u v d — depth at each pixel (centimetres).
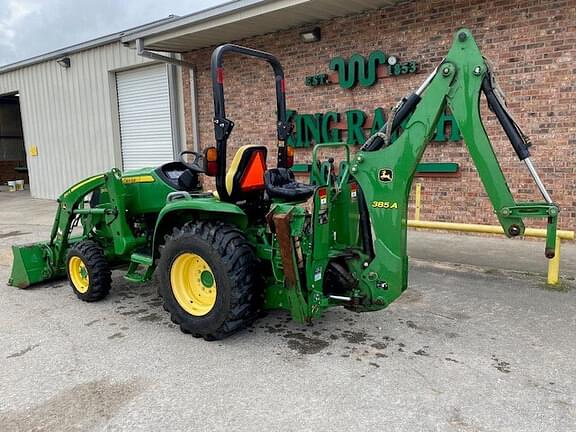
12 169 2022
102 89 1227
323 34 817
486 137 313
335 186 358
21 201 1404
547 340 365
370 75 768
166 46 969
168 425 266
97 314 445
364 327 396
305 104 862
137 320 428
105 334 396
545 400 283
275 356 347
